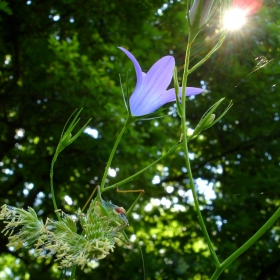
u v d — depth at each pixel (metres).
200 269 10.27
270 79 11.26
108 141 9.37
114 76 9.98
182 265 10.28
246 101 11.48
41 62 9.97
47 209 11.61
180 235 12.03
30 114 10.32
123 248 11.87
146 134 9.68
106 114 9.06
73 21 10.77
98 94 9.11
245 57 11.24
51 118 10.02
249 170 12.75
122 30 10.95
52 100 9.74
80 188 10.72
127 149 9.37
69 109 9.76
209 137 13.38
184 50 11.70
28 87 10.03
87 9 10.38
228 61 11.24
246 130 12.23
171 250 11.52
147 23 11.41
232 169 13.12
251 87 11.20
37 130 10.39
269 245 10.81
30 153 11.55
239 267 10.78
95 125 9.30
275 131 11.64
